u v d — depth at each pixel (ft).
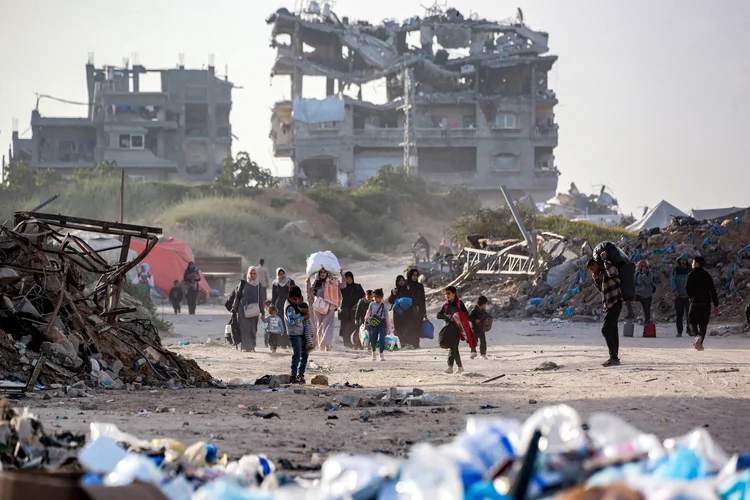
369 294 154.92
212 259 365.20
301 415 66.90
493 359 127.24
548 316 220.23
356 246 607.78
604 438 22.31
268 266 483.92
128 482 21.97
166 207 593.83
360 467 20.35
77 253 100.22
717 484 19.45
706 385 83.82
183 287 304.09
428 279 306.55
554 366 108.27
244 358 137.08
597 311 213.66
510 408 71.20
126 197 611.06
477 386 90.27
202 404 73.26
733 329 164.04
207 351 148.77
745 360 112.06
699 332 128.88
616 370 101.24
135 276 289.74
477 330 128.67
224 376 108.17
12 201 630.33
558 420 21.94
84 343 89.56
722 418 61.62
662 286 206.49
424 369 115.14
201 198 621.31
